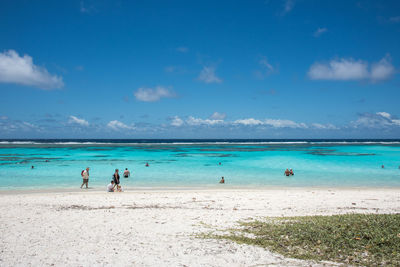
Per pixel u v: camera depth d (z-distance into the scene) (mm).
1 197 20719
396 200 20109
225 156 64750
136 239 11344
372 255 9398
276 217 14766
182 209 17016
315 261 9117
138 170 39875
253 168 42406
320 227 12070
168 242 11000
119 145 124312
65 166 43531
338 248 10016
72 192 23594
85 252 9938
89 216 15047
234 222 13922
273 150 89500
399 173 37125
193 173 36938
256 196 21641
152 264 8953
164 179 32094
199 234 11992
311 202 19375
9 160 52406
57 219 14383
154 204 18688
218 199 20422
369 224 12047
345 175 35375
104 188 26234
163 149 93625
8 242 10891
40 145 116625
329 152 79750
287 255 9641
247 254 9773
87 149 91000
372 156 64438
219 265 8891
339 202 19344
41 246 10492
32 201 19250
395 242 10133
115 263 9016
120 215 15312
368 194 22656
